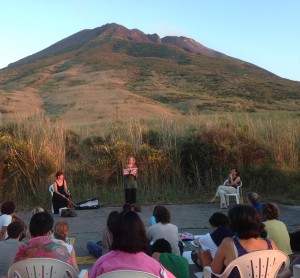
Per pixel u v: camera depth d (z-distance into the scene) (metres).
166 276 3.60
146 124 21.47
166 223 6.20
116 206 12.95
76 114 55.56
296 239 7.55
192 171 15.16
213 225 5.49
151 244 6.01
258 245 4.05
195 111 61.62
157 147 15.95
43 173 13.58
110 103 65.81
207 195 14.50
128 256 3.56
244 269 3.99
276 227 5.99
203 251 5.37
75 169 14.55
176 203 13.48
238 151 15.59
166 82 100.12
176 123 18.08
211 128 16.62
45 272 4.18
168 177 14.98
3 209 7.03
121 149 15.06
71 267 4.20
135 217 3.62
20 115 16.89
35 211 6.50
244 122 18.89
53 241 4.48
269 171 15.17
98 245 7.59
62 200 11.85
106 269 3.49
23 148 13.70
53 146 14.74
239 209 4.09
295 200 13.93
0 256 4.87
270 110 64.62
